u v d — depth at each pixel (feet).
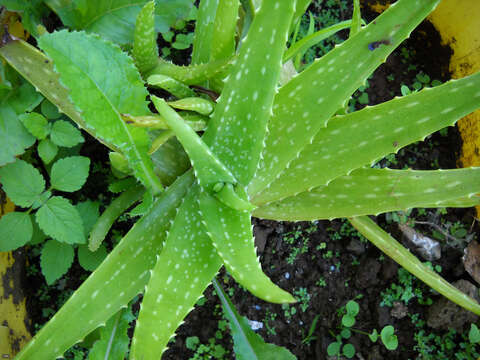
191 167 1.63
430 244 2.18
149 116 1.24
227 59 1.42
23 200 1.58
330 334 2.15
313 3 2.46
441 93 1.31
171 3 1.86
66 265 1.72
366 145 1.44
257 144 1.29
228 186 1.27
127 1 1.80
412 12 1.17
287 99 1.37
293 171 1.54
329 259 2.23
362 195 1.57
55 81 1.47
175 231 1.40
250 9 1.70
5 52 1.46
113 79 1.24
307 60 2.39
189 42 2.24
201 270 1.38
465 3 2.15
